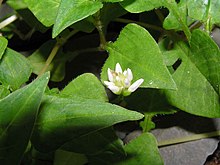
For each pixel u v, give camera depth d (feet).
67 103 0.29
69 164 0.36
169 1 0.34
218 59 0.32
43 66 0.45
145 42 0.32
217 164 0.43
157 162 0.34
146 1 0.34
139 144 0.34
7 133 0.26
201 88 0.34
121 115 0.27
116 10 0.38
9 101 0.27
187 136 0.42
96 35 0.50
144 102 0.38
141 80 0.31
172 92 0.35
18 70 0.38
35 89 0.26
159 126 0.43
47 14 0.36
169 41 0.38
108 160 0.34
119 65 0.33
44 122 0.29
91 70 0.48
